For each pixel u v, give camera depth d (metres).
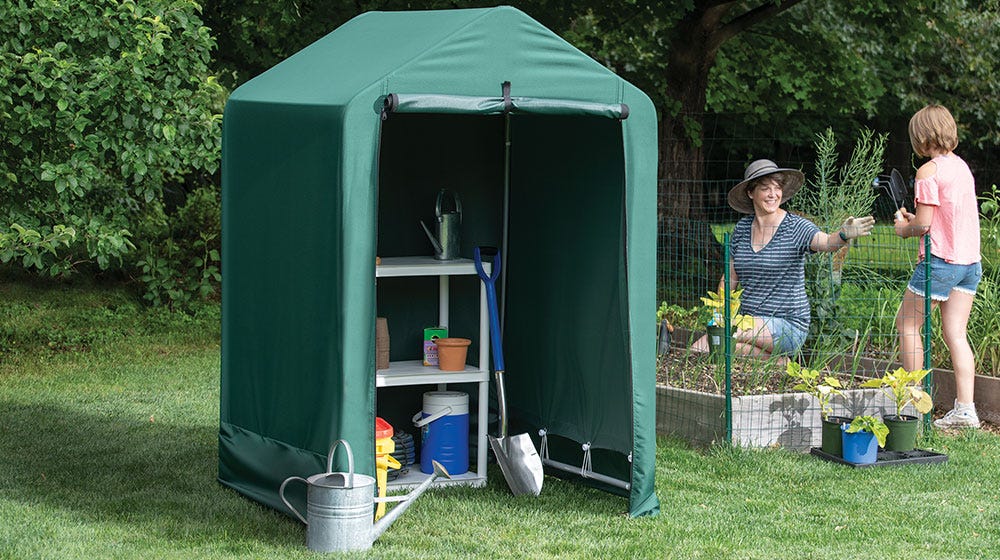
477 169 6.41
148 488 5.57
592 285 5.78
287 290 5.13
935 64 22.42
